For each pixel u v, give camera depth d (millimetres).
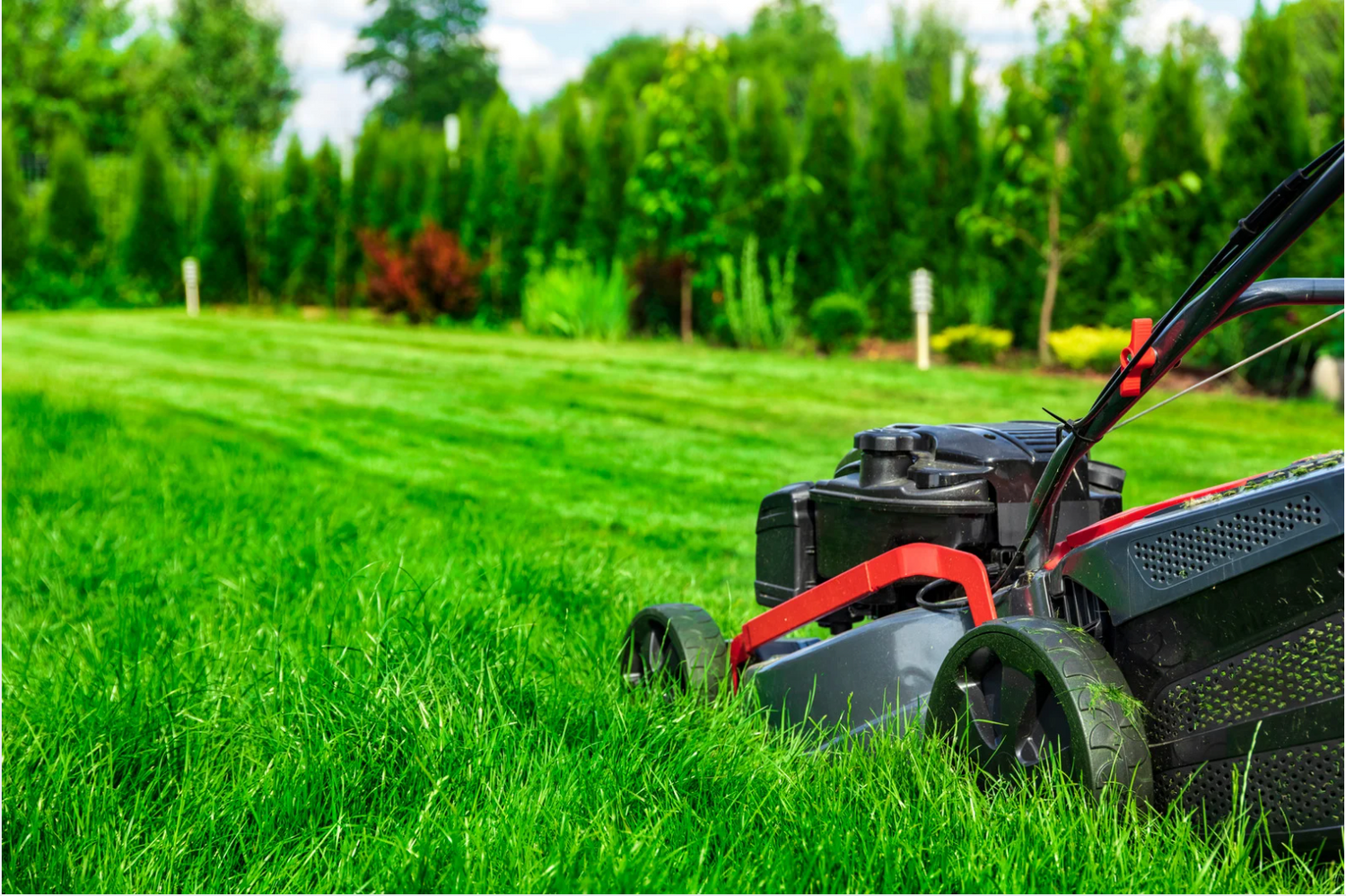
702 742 2645
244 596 4059
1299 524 1984
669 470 7465
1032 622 2260
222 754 2654
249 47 47906
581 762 2490
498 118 18891
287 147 20797
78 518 5520
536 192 17938
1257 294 2082
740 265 15523
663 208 15625
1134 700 2152
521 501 6531
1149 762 2109
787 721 2916
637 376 11797
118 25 42406
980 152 13891
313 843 2234
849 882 2037
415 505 6305
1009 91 13219
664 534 5852
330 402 10055
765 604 3232
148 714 2740
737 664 3271
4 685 3109
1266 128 11641
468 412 9641
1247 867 2070
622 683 3197
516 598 4062
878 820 2225
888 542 2824
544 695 2922
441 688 2805
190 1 46625
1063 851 2037
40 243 21641
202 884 2162
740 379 11547
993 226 12930
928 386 11078
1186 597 2164
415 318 18359
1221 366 11398
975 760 2361
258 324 17531
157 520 5398
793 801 2363
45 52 37312
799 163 15141
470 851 2143
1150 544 2227
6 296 20766
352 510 5809
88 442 7512
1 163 21000
